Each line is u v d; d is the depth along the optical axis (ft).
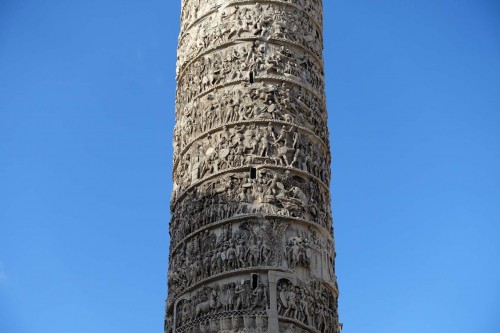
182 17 91.45
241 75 82.28
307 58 85.92
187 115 84.53
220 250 75.77
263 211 76.69
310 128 82.84
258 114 80.53
